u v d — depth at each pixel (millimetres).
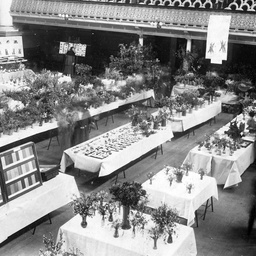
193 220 10875
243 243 10422
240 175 13633
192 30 23156
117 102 19469
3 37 25438
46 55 31031
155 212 8625
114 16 25078
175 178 11148
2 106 16062
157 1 24734
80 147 13547
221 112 22766
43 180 10719
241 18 22047
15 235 10211
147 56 24750
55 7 26562
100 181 13477
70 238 8539
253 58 25453
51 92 16438
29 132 14555
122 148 13500
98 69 29484
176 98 18547
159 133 15359
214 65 25609
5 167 9531
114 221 8758
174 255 7992
